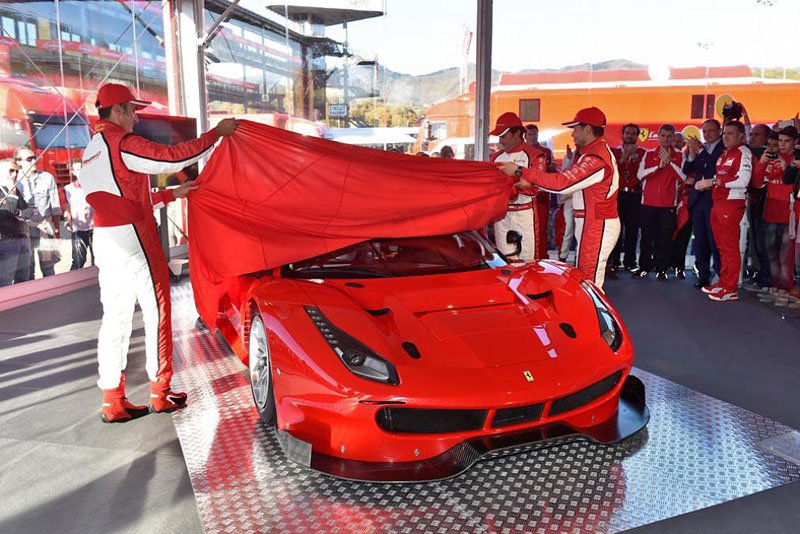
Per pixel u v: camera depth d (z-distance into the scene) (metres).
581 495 2.32
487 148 6.74
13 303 5.91
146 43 8.34
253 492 2.38
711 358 4.00
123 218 2.97
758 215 5.98
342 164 3.50
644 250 6.75
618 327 2.83
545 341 2.59
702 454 2.63
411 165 3.66
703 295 5.86
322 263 3.32
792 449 2.68
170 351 3.23
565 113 9.21
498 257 3.55
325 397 2.37
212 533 2.12
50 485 2.50
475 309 2.80
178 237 9.33
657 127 9.12
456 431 2.37
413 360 2.41
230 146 3.42
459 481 2.44
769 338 4.43
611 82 9.14
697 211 6.05
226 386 3.52
